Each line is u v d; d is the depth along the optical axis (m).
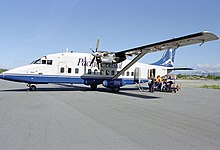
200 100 14.07
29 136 4.99
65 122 6.49
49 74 17.62
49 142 4.59
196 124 6.68
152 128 6.02
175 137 5.19
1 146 4.29
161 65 23.41
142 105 10.72
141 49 16.36
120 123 6.54
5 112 7.88
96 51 18.56
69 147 4.32
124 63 20.66
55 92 16.69
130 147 4.40
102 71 19.55
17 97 12.73
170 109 9.66
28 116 7.23
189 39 12.57
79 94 15.48
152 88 20.03
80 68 18.72
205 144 4.69
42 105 9.77
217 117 7.96
